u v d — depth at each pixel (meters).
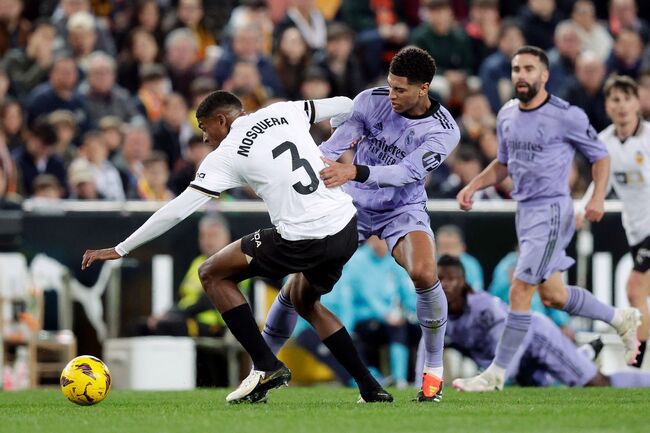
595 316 33.53
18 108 50.25
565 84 57.78
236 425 20.80
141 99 55.22
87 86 55.19
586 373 35.84
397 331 42.56
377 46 60.84
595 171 32.06
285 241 24.22
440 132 26.56
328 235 24.25
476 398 28.44
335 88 57.47
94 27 57.53
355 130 27.27
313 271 24.59
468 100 55.16
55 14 59.41
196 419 21.98
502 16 67.25
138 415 23.19
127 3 60.50
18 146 50.22
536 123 31.52
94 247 41.22
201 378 41.12
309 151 24.58
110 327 41.25
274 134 24.36
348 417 22.14
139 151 50.06
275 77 57.31
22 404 27.69
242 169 24.16
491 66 59.53
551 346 35.53
